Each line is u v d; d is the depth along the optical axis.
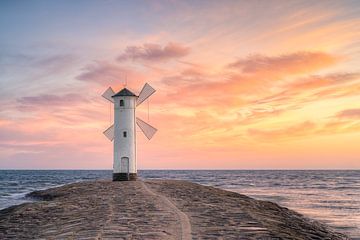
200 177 138.00
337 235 21.05
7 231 16.05
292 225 19.55
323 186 77.38
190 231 13.13
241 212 18.73
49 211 21.47
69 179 114.00
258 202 31.80
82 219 16.78
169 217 16.12
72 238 12.59
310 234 17.44
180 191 31.80
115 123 43.84
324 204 40.03
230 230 13.46
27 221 18.53
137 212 17.86
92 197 27.20
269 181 103.44
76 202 24.94
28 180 106.56
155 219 15.59
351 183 92.50
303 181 104.69
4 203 40.12
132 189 32.31
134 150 44.03
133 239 11.96
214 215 17.08
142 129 46.22
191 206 20.41
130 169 43.56
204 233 12.82
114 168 43.69
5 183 88.38
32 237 14.00
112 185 38.19
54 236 13.54
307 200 44.50
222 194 34.59
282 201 43.22
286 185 81.19
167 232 12.97
